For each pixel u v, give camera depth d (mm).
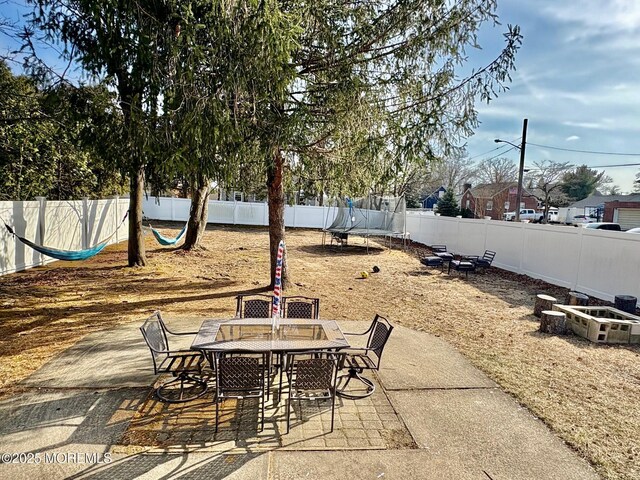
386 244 18062
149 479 2479
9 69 6336
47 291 7445
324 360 3070
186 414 3303
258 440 2965
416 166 6266
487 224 12438
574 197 44812
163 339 3898
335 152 6773
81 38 4125
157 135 4184
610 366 4629
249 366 3020
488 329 6012
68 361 4309
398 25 5488
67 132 4863
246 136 5047
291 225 24953
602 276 7938
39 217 9875
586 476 2662
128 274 9328
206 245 15219
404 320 6414
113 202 14617
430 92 5746
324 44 5719
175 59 3943
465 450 2914
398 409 3506
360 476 2578
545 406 3623
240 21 4094
